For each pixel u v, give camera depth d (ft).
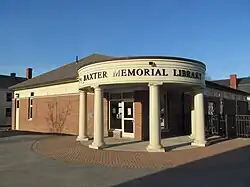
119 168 33.04
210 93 79.36
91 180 27.45
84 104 58.59
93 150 45.29
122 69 45.32
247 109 112.68
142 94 58.54
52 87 83.35
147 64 44.55
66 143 54.54
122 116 62.18
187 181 26.99
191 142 53.57
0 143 57.57
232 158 38.99
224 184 25.91
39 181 27.14
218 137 65.77
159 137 44.29
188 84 46.70
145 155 40.75
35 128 88.79
